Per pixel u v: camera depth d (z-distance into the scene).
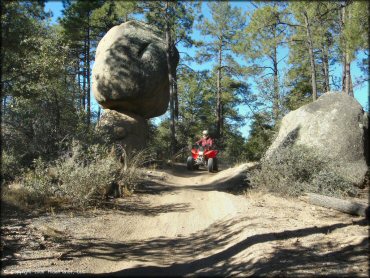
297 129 12.18
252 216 7.64
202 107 37.19
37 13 9.90
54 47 13.59
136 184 10.90
